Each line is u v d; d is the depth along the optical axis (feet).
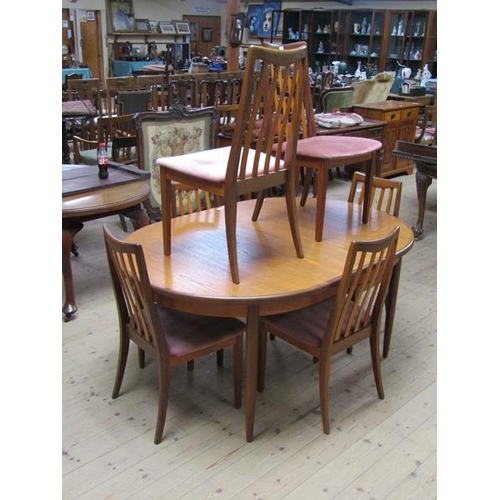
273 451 7.01
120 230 14.38
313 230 8.68
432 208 16.89
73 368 8.62
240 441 7.17
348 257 6.47
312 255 7.68
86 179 10.61
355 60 34.50
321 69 32.27
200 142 14.70
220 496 6.31
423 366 8.91
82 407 7.75
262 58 6.05
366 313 7.51
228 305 6.42
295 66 6.69
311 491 6.40
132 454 6.92
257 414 7.69
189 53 41.50
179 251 7.75
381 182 9.55
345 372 8.71
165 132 13.88
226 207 6.58
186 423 7.48
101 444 7.07
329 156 7.78
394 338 9.71
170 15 44.60
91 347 9.20
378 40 32.83
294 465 6.79
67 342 9.32
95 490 6.35
